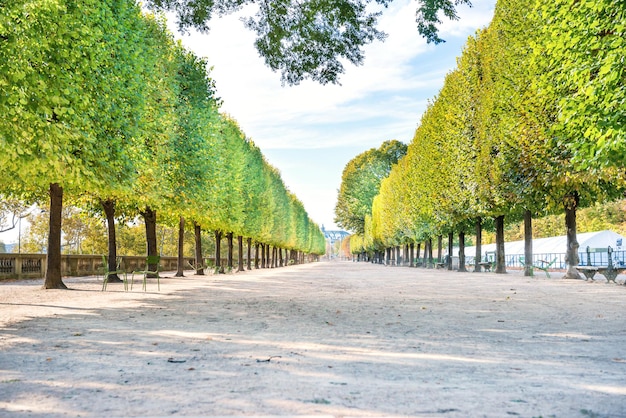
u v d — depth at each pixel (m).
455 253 100.06
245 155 49.06
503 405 4.42
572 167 19.17
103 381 5.32
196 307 13.47
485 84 29.48
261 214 54.56
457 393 4.83
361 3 13.22
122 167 17.50
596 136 12.12
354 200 91.94
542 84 17.36
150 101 23.75
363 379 5.41
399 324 9.98
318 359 6.54
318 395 4.74
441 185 37.41
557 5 14.27
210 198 31.19
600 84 11.65
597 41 12.66
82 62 14.16
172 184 27.98
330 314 11.75
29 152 12.32
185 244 93.56
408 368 5.99
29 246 68.31
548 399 4.62
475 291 18.70
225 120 41.66
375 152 90.69
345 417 4.04
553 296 15.99
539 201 24.84
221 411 4.20
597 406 4.39
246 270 56.16
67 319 10.84
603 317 10.79
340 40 13.98
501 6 27.22
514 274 34.12
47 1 11.38
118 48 17.84
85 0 14.34
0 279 27.12
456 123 34.03
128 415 4.12
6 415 4.15
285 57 14.45
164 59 27.08
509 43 24.38
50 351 7.08
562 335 8.53
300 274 41.28
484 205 30.02
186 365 6.14
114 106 16.62
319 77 14.76
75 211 60.94
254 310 12.68
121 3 18.69
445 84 38.84
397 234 61.97
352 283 25.67
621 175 18.23
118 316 11.39
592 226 61.50
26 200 26.78
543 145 20.22
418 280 27.77
